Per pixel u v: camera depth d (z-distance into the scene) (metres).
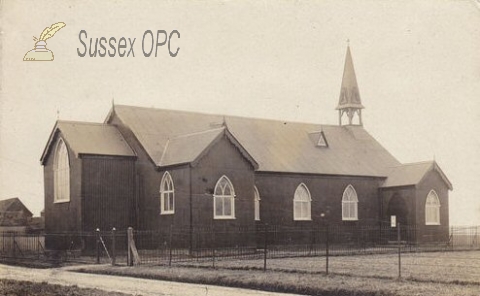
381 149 57.97
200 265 30.48
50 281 25.72
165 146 44.12
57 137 44.25
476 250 43.78
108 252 40.28
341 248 47.25
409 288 20.58
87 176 41.56
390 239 52.94
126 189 43.12
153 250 40.97
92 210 41.47
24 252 43.12
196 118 48.69
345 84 59.69
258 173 46.97
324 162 51.84
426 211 52.16
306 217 49.38
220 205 41.00
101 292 21.27
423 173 51.69
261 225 46.53
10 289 22.23
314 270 27.05
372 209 53.41
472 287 20.89
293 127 54.56
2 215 59.19
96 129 44.41
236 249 40.97
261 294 20.95
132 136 44.19
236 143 41.69
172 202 41.25
